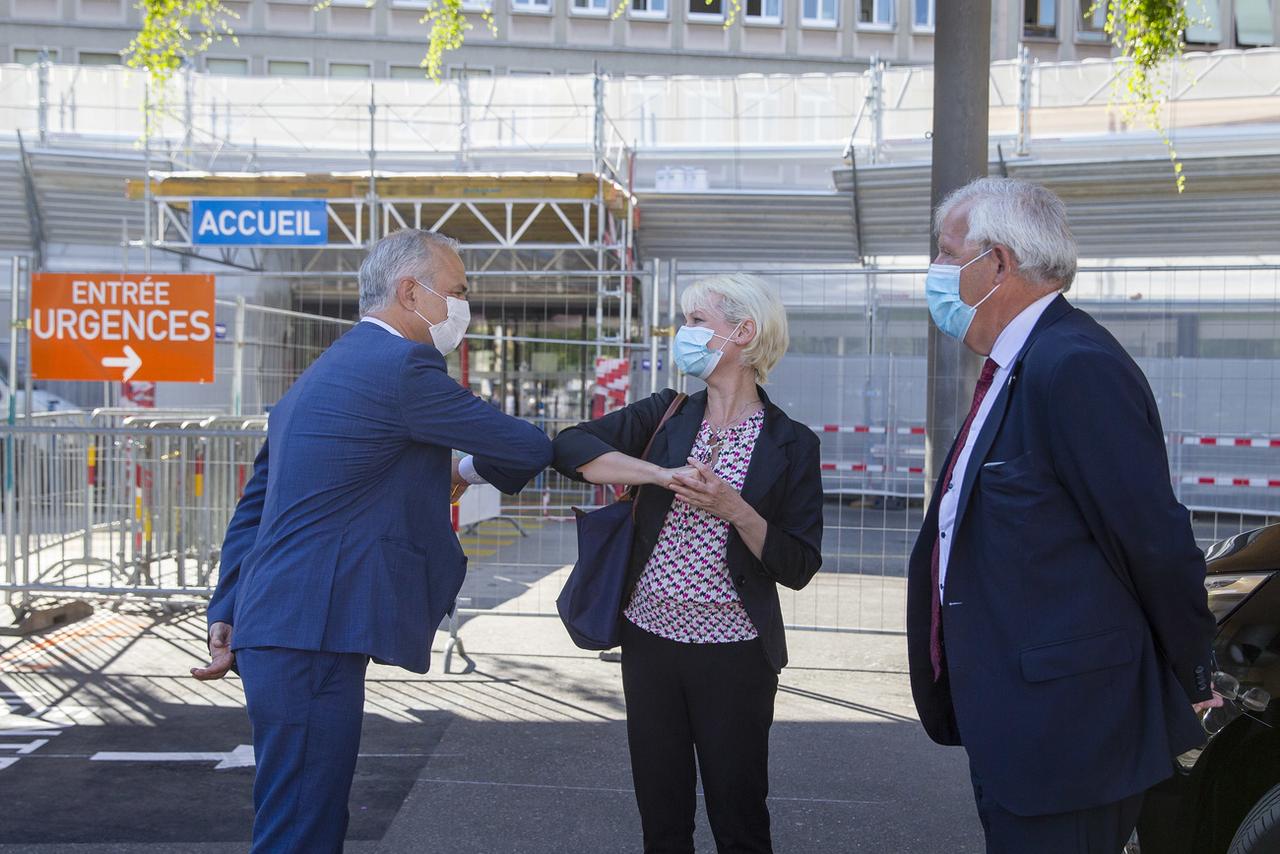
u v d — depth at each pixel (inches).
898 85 590.6
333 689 102.2
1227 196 520.7
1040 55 1104.8
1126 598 87.0
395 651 103.3
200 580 299.1
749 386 120.3
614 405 381.4
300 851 100.2
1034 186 94.8
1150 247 547.8
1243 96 524.7
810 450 118.9
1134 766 85.9
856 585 304.3
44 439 293.1
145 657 257.1
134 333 291.4
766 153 615.2
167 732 202.5
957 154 231.3
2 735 200.4
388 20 1127.0
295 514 103.9
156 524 297.0
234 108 629.6
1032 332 91.7
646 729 116.0
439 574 109.0
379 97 632.4
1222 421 294.0
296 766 100.6
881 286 314.5
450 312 114.6
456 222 523.5
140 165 595.2
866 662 256.2
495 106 628.4
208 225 438.0
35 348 293.0
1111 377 85.0
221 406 398.0
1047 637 86.3
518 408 451.8
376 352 107.4
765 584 114.3
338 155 630.5
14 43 1099.3
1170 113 534.6
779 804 170.4
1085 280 314.2
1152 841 113.0
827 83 611.2
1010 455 89.0
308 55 1122.0
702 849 154.4
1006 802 87.2
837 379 305.6
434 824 161.6
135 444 295.9
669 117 621.3
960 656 90.5
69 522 295.4
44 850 149.8
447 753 192.5
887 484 293.0
